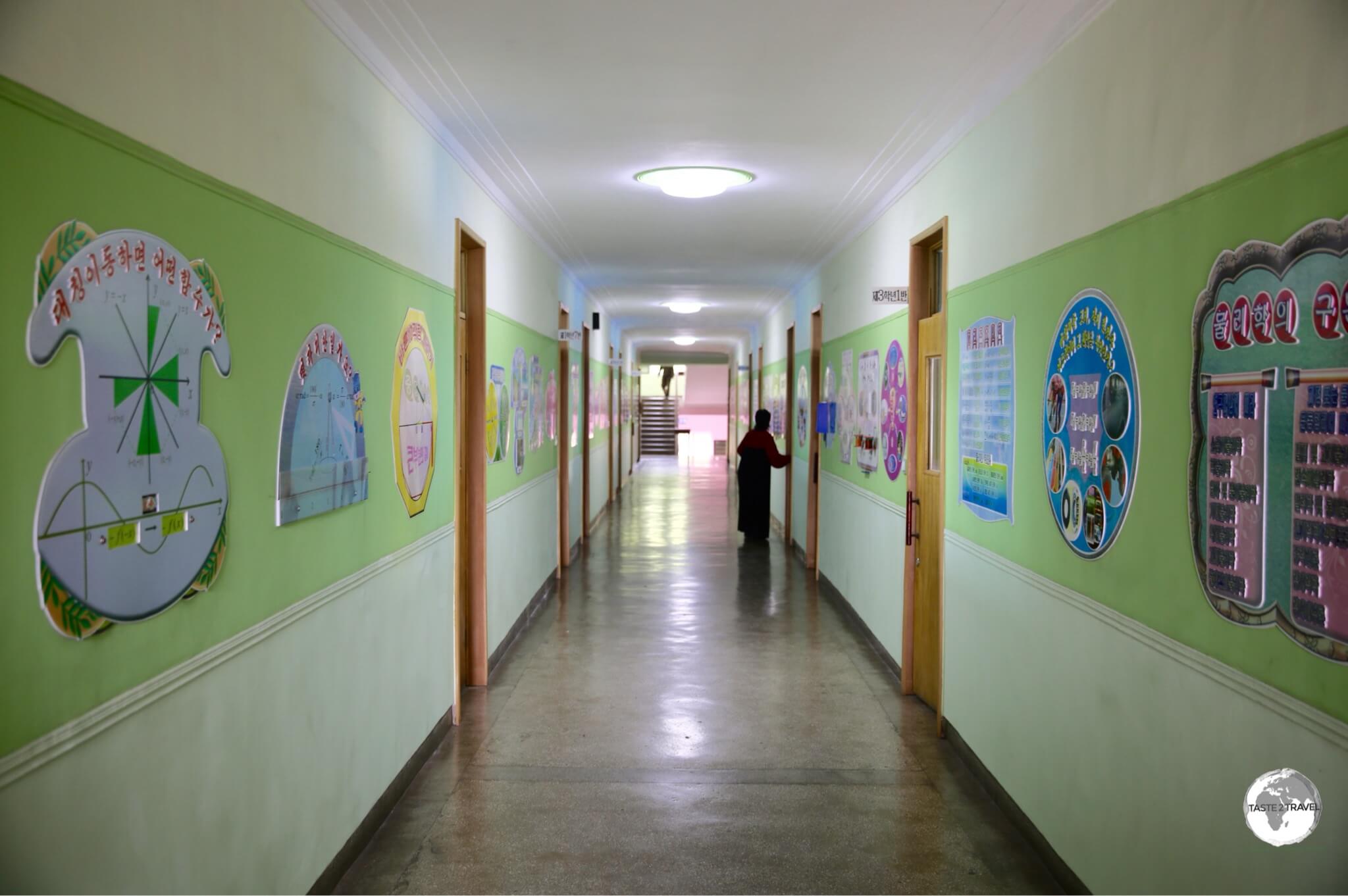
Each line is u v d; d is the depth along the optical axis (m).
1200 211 2.23
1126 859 2.60
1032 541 3.37
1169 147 2.38
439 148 4.41
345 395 3.14
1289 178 1.89
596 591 8.20
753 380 15.94
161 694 2.02
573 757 4.34
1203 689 2.20
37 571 1.63
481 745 4.48
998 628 3.76
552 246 8.05
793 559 9.91
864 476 6.57
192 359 2.14
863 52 3.50
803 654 6.14
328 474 2.98
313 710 2.88
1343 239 1.72
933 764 4.25
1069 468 3.02
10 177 1.56
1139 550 2.53
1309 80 1.83
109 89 1.82
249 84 2.43
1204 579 2.20
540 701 5.16
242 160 2.39
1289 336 1.89
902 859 3.36
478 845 3.45
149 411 1.96
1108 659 2.72
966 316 4.23
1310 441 1.82
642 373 29.23
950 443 4.49
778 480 12.05
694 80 3.83
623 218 6.76
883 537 5.96
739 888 3.16
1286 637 1.89
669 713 4.95
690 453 26.30
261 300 2.50
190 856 2.14
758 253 8.27
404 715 3.89
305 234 2.80
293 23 2.72
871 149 4.84
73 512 1.73
